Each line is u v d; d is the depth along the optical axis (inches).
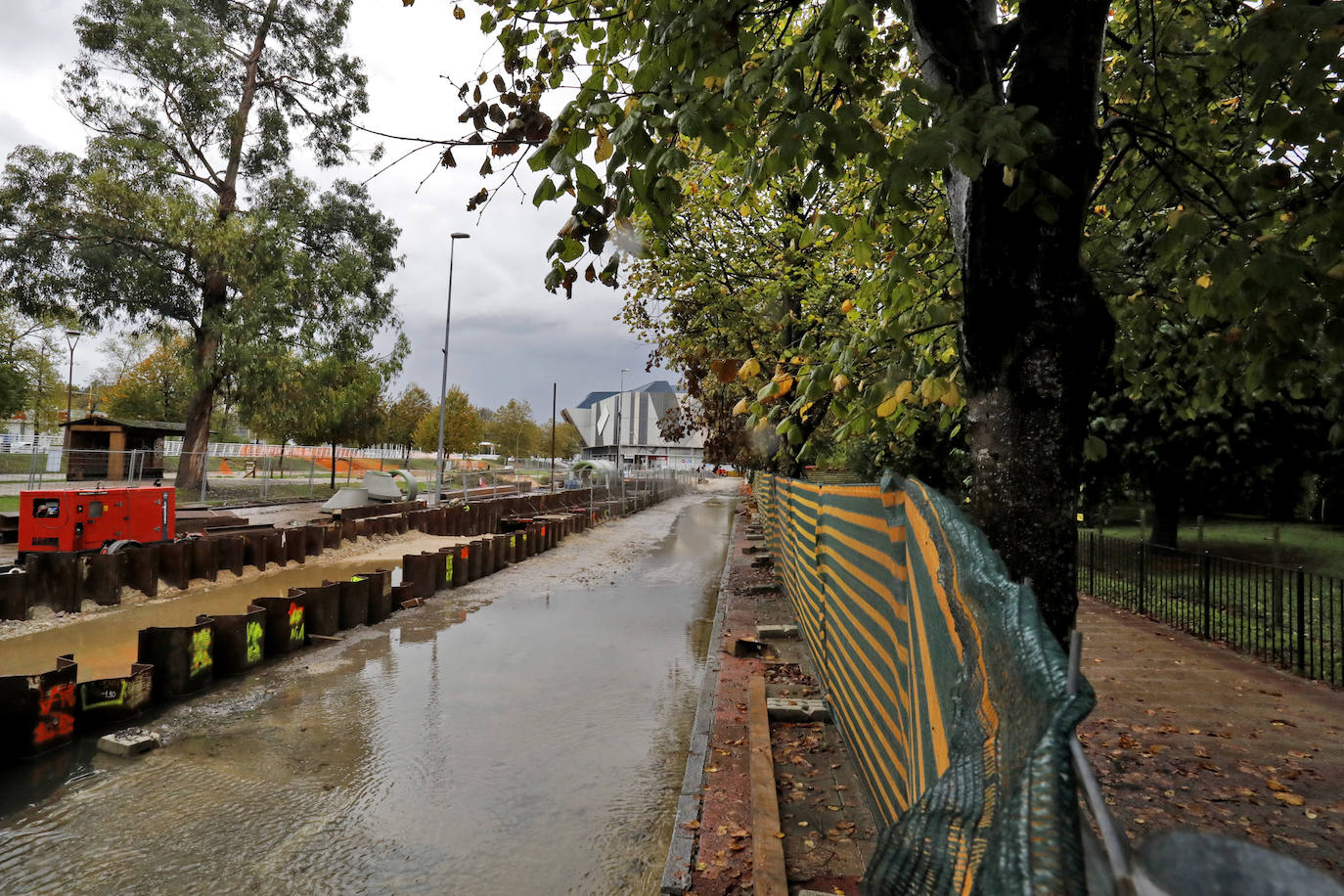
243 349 1220.5
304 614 389.1
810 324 382.9
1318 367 177.6
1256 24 110.4
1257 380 158.4
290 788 215.5
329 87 1425.9
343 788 215.6
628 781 221.3
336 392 1454.2
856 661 183.3
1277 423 440.1
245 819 196.4
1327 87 128.6
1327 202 145.3
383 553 781.9
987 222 122.1
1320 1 112.3
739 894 137.9
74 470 1178.0
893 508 130.3
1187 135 190.1
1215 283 156.3
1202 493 494.0
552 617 471.5
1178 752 202.1
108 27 1217.4
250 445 2143.2
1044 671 37.9
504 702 296.5
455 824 193.3
